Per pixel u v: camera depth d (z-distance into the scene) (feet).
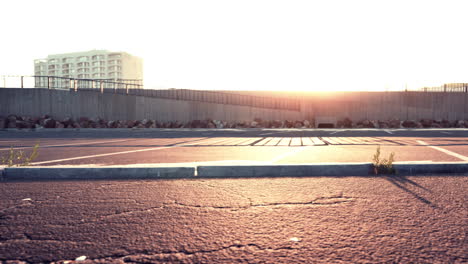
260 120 90.53
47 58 338.34
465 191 12.32
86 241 7.39
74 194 12.03
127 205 10.50
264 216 9.24
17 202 10.88
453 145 32.17
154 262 6.27
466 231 7.91
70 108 81.97
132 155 24.07
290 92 92.84
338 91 91.66
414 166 16.46
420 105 89.81
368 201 10.87
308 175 16.16
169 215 9.39
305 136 50.55
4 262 6.29
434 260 6.30
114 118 85.92
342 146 31.91
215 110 92.38
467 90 90.99
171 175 15.85
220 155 24.11
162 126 86.17
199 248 6.97
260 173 16.11
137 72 343.46
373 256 6.49
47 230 8.13
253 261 6.29
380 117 90.53
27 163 18.43
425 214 9.32
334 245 7.07
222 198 11.41
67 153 25.57
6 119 74.02
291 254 6.61
